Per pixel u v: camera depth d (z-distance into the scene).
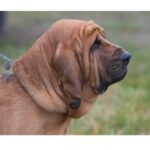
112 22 23.03
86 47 5.47
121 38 20.23
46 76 5.48
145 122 9.23
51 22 22.62
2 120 5.45
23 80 5.52
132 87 12.49
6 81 5.61
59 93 5.46
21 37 19.98
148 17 24.67
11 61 5.75
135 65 15.48
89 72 5.52
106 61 5.52
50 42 5.51
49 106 5.45
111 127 9.16
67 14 24.08
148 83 13.07
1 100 5.50
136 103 10.62
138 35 20.89
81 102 5.55
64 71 5.36
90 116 9.44
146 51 17.94
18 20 22.88
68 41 5.43
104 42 5.57
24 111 5.47
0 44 18.52
